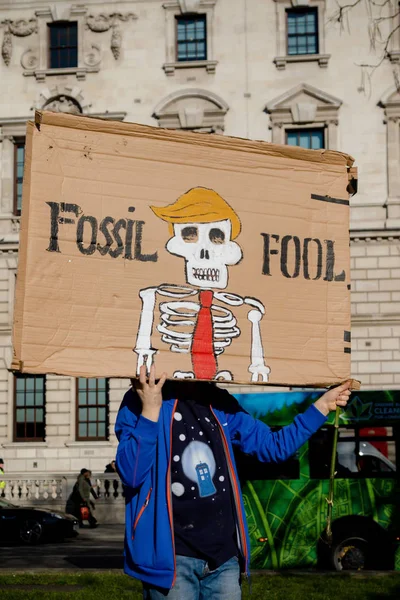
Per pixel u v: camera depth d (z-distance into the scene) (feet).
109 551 84.23
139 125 20.25
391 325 145.18
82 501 121.19
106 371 19.26
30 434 151.33
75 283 19.43
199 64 149.89
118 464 18.84
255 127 148.46
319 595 45.21
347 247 21.63
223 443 19.74
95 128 20.03
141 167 20.24
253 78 149.18
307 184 21.56
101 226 19.77
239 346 20.27
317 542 60.75
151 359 19.56
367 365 145.18
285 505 61.52
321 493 61.31
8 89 153.38
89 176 19.88
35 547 91.86
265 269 20.88
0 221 152.56
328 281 21.35
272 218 21.12
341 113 146.92
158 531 18.52
